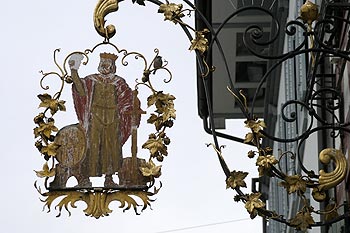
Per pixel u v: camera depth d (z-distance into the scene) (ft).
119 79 42.29
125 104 42.04
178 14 42.70
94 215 41.01
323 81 54.85
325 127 41.57
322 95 55.83
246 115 41.50
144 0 42.96
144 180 41.42
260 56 41.83
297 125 72.69
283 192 81.10
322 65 55.06
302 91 67.00
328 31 45.19
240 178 40.96
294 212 72.38
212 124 41.60
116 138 41.70
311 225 40.96
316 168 64.13
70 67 42.32
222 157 41.16
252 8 42.19
